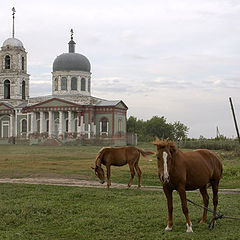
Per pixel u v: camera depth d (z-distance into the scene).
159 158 12.52
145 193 20.80
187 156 13.45
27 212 15.33
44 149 66.81
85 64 98.38
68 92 96.69
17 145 86.50
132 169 22.92
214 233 12.61
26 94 102.94
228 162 40.97
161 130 133.75
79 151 60.97
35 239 12.21
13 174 29.28
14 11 102.69
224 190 22.64
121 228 13.27
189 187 13.41
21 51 101.12
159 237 12.23
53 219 14.65
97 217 14.80
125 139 94.12
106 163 22.61
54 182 25.25
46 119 95.88
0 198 18.77
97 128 91.19
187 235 12.32
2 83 101.19
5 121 101.56
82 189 21.48
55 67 98.12
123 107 94.69
